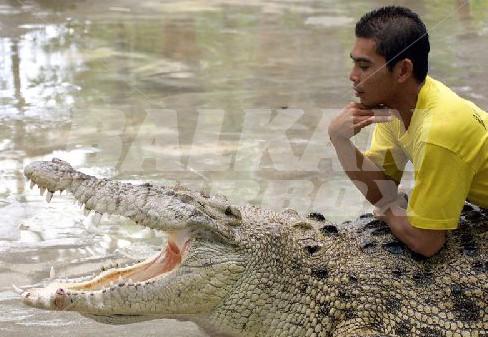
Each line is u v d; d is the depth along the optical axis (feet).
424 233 14.85
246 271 14.64
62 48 38.55
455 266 15.07
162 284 14.14
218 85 32.35
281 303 14.80
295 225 15.62
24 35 40.96
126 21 44.32
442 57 35.55
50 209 21.35
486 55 35.86
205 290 14.38
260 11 47.11
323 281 14.83
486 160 14.78
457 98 14.93
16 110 29.17
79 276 17.62
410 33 14.53
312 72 34.12
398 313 14.61
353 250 15.43
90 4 48.78
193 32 41.78
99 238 19.86
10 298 16.94
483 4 45.96
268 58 36.55
